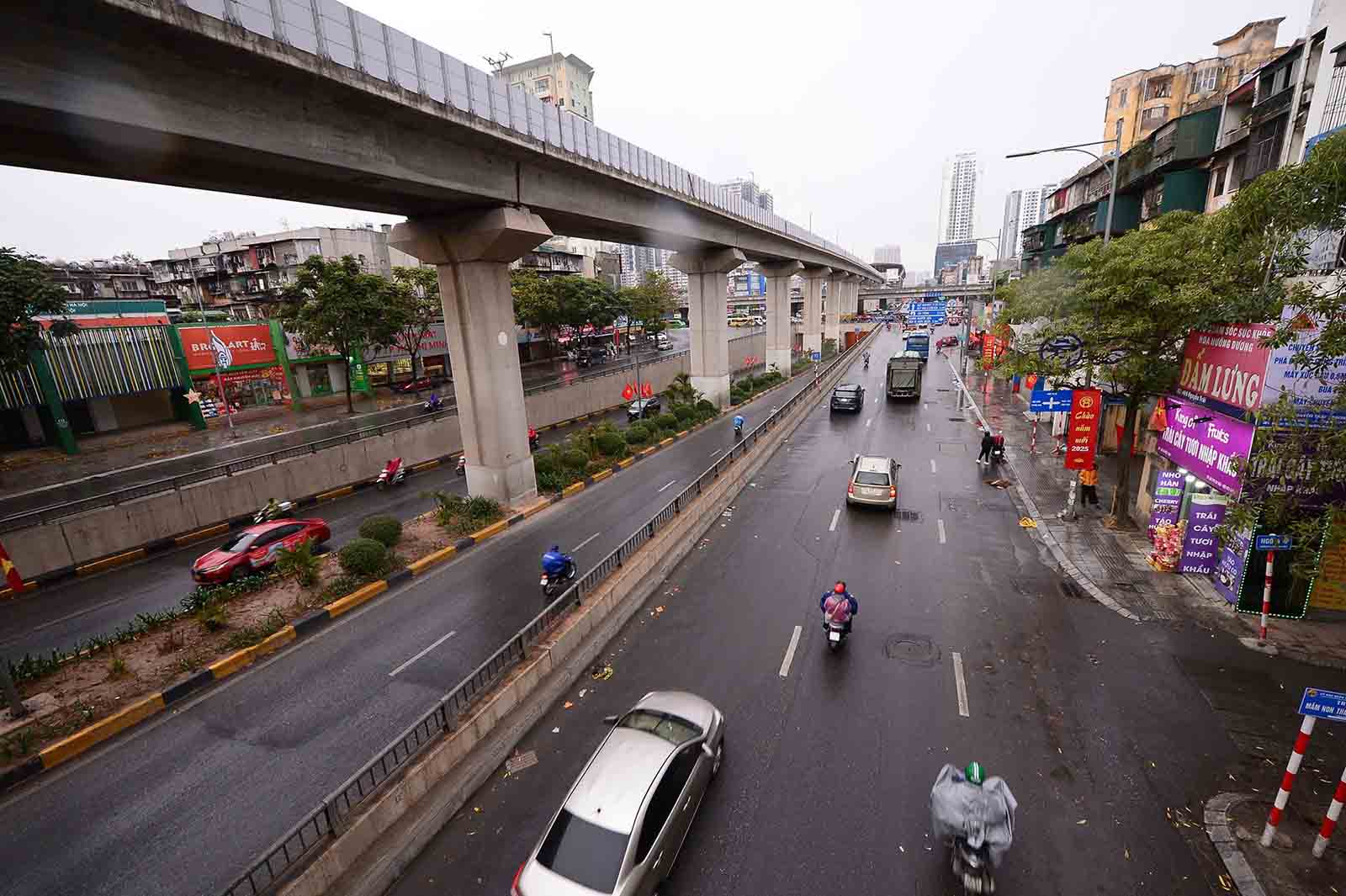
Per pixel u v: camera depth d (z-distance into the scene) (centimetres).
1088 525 1745
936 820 700
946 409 3688
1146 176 2816
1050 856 716
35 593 1653
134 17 952
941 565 1549
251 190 1584
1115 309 1467
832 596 1170
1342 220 789
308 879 671
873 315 15150
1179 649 1128
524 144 1819
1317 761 845
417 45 1458
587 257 9012
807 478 2383
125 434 3381
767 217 4378
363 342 4062
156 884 726
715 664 1159
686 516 1819
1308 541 782
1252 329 1202
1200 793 799
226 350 3928
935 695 1031
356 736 984
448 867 750
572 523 1988
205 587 1541
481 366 2030
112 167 1319
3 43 904
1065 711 973
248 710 1070
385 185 1588
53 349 2967
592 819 679
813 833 767
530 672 1056
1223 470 1316
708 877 714
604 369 5672
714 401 4069
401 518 2148
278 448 2983
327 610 1403
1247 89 2220
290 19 1171
